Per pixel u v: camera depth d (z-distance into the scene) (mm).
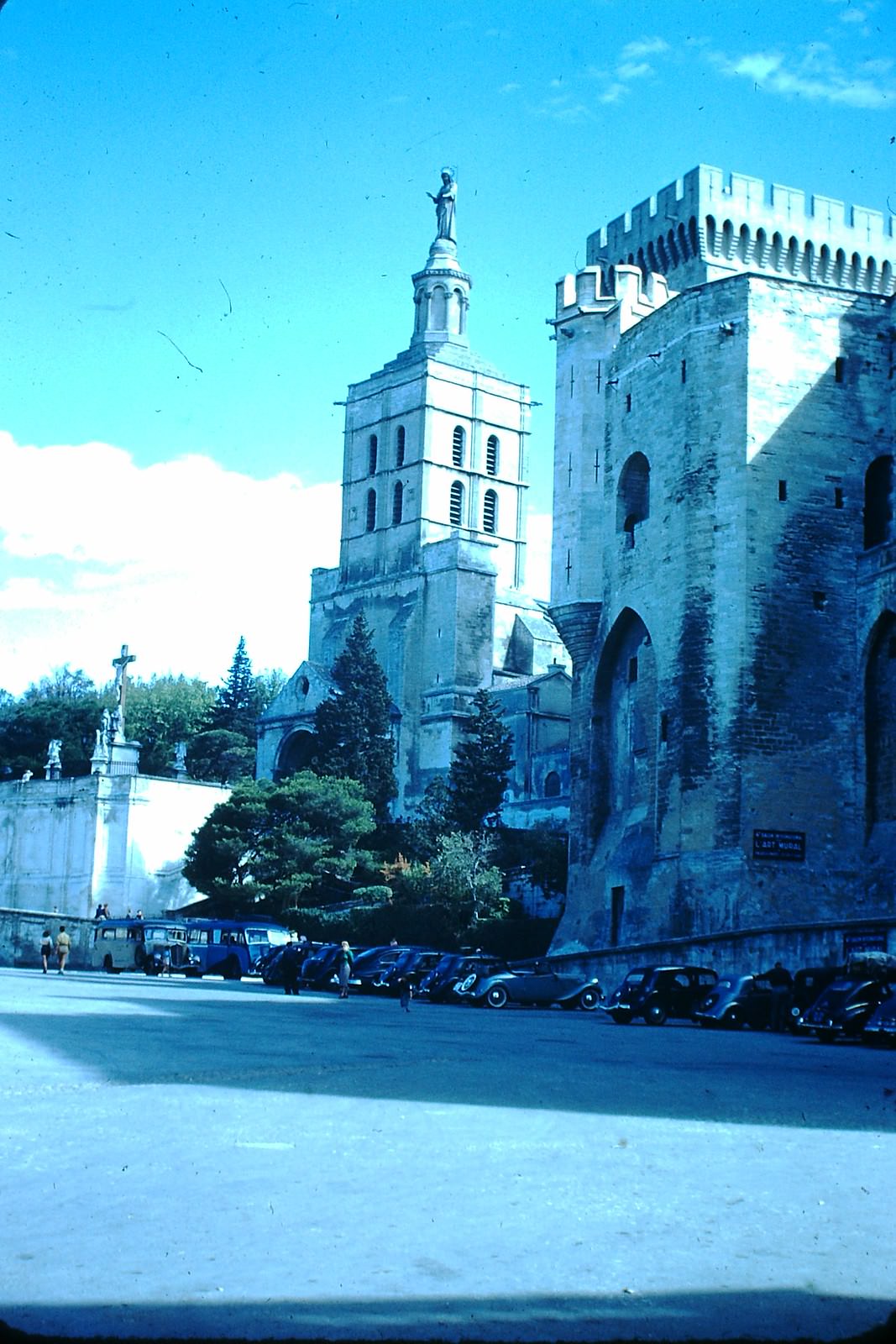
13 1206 11484
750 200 83750
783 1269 10242
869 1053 31984
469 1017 43562
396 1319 8758
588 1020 45469
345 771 116312
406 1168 13664
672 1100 20062
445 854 85062
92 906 111875
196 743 170625
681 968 44875
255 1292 9242
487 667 144375
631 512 69438
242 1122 16219
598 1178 13477
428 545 148750
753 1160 14828
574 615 72250
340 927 87188
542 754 127750
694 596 61719
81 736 166875
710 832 59406
